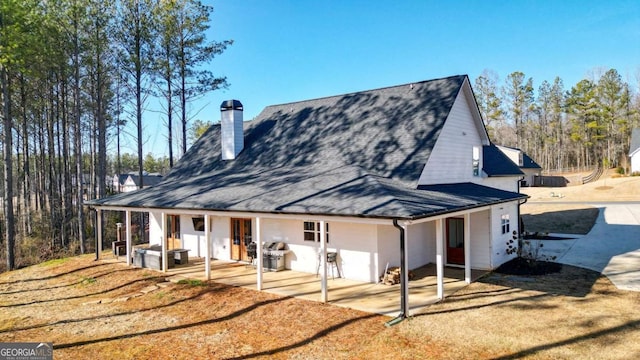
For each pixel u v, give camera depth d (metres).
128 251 15.53
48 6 20.64
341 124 16.53
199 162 19.73
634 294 10.02
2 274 16.59
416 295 10.29
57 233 26.58
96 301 11.20
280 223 14.03
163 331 8.62
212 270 13.98
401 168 12.56
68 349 7.91
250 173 16.11
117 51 23.64
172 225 18.05
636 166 48.16
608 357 6.53
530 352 6.78
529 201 33.28
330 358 6.88
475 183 16.27
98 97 24.20
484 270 13.15
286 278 12.46
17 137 30.97
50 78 24.38
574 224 22.12
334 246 12.62
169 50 25.05
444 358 6.64
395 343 7.29
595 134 61.59
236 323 8.85
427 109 14.41
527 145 68.56
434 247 14.53
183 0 24.69
